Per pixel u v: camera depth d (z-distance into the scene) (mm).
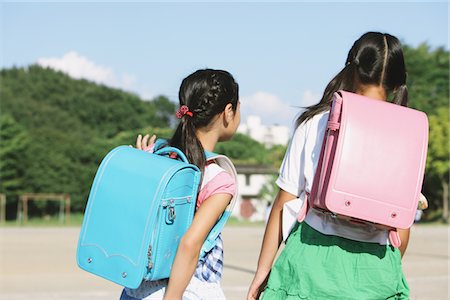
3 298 9328
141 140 3330
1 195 52625
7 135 55031
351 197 2543
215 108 2996
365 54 2891
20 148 55125
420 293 9500
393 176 2568
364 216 2549
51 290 10383
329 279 2709
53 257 17734
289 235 2904
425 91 59188
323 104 2953
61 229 38406
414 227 41938
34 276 12719
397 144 2596
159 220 2688
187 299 2840
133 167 2789
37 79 73312
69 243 24547
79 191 58875
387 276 2730
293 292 2748
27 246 22656
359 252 2725
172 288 2727
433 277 11711
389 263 2752
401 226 2561
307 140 2904
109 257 2734
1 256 18000
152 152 3109
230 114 3055
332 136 2631
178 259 2725
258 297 3057
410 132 2623
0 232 34188
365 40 2920
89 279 12133
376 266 2721
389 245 2770
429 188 54094
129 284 2678
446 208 51406
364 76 2893
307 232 2801
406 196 2566
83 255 2797
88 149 60000
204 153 2949
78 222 52031
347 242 2729
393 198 2557
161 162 2783
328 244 2740
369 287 2711
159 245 2695
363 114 2617
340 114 2637
